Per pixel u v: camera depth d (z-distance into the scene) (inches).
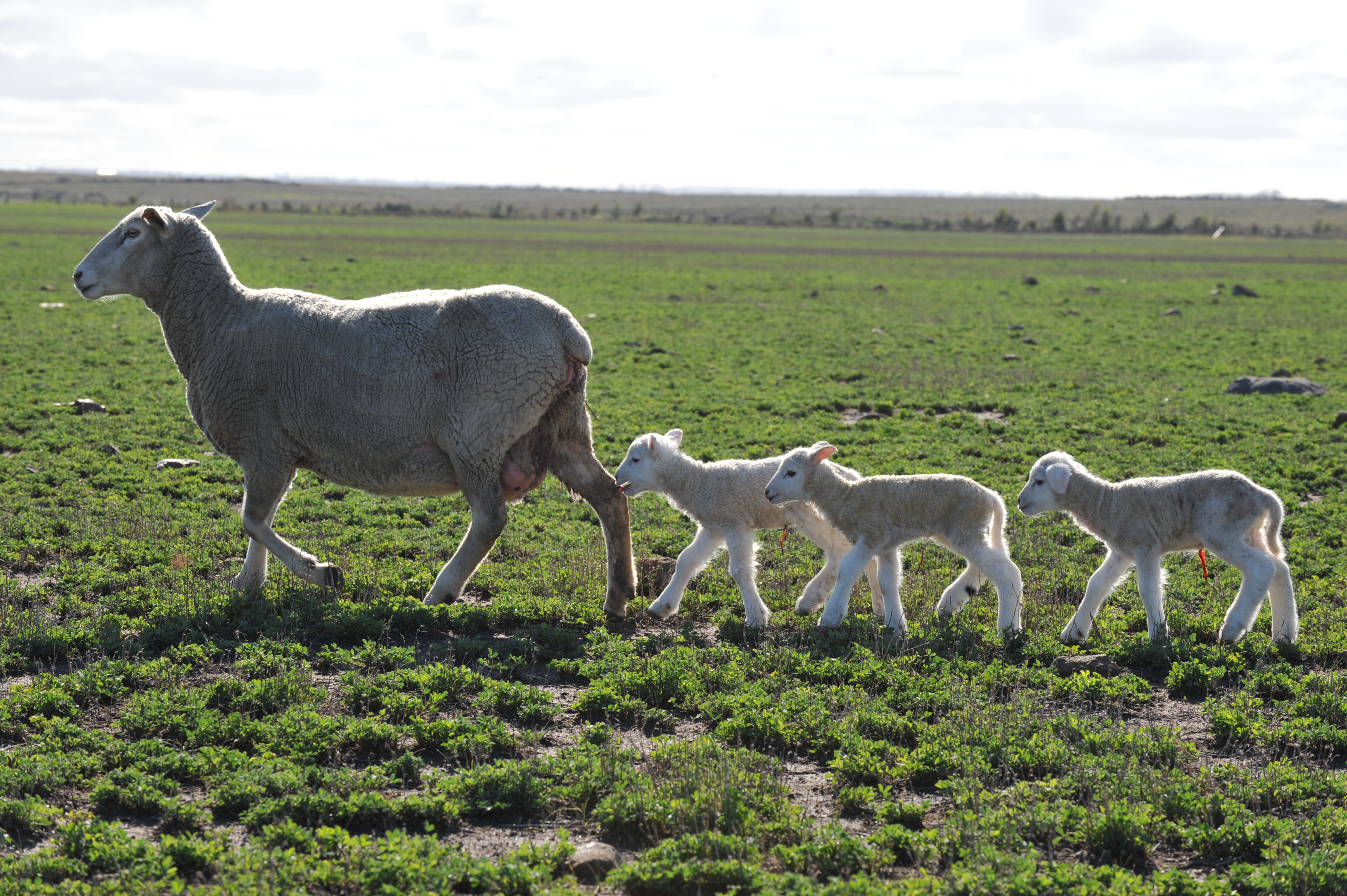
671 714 301.4
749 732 283.6
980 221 6299.2
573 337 377.7
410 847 219.5
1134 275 2490.2
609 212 7391.7
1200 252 3666.3
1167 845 231.6
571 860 219.5
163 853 215.2
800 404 844.6
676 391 903.7
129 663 319.9
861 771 260.5
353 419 370.3
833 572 392.5
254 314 382.0
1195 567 451.8
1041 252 3503.9
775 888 206.5
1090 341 1274.6
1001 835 226.1
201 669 321.1
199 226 391.2
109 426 692.7
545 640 357.4
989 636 359.9
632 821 233.6
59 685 297.0
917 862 222.2
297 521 505.4
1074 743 278.7
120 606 371.9
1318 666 343.3
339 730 276.2
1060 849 229.0
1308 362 1103.6
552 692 320.2
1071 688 316.2
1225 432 740.0
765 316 1507.1
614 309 1568.7
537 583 419.2
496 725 279.6
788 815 235.6
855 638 354.9
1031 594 404.2
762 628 372.2
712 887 210.1
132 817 237.0
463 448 368.8
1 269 1909.4
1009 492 578.6
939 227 5861.2
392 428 370.3
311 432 376.2
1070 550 469.7
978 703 297.6
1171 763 267.4
